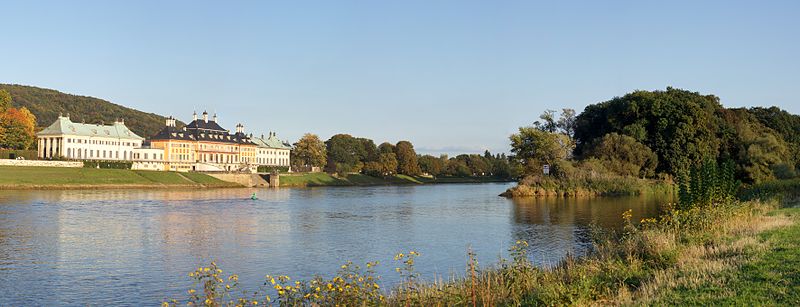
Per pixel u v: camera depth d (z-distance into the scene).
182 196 114.12
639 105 115.62
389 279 33.84
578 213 69.12
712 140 111.19
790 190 58.28
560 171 109.12
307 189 162.38
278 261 40.22
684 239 29.56
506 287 23.28
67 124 195.50
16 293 31.34
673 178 109.31
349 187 181.00
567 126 139.00
